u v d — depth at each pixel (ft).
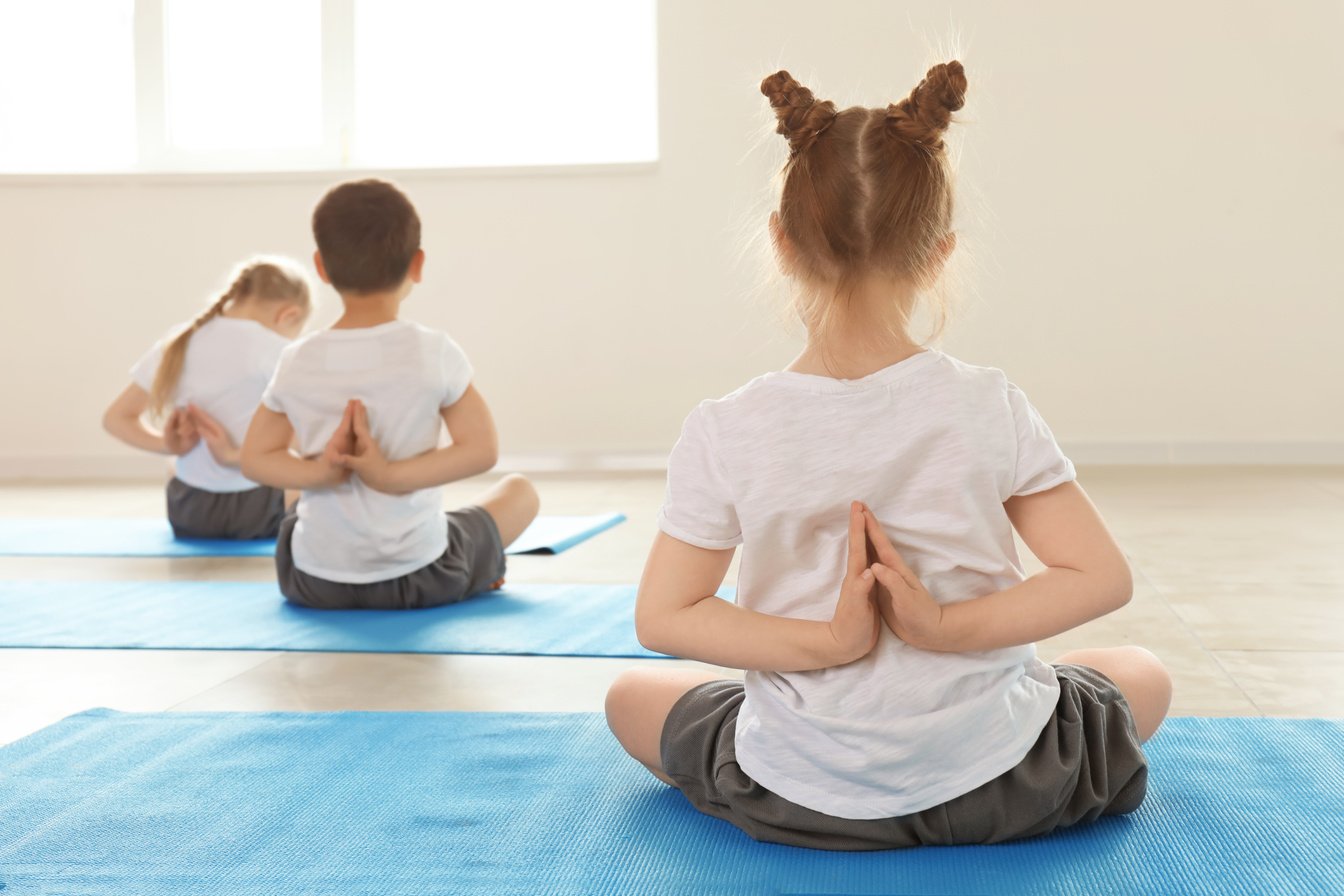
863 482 3.31
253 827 3.77
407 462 6.86
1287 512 10.14
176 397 9.73
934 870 3.37
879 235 3.38
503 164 14.43
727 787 3.60
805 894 3.24
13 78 15.47
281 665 5.89
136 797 4.04
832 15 13.88
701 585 3.49
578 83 14.85
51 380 15.01
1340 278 13.53
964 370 3.41
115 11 15.38
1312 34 13.35
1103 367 13.87
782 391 3.39
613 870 3.43
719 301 14.24
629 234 14.33
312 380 6.90
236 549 9.44
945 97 3.40
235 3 15.06
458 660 5.92
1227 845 3.50
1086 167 13.70
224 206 14.75
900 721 3.36
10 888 3.36
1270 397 13.71
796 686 3.46
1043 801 3.47
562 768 4.29
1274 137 13.50
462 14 14.89
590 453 14.53
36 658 6.08
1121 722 3.70
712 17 14.03
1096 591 3.31
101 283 14.90
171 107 15.14
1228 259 13.65
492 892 3.30
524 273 14.49
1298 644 5.95
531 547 8.95
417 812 3.88
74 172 14.78
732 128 14.10
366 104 15.07
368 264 6.91
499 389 14.64
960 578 3.38
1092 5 13.57
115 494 13.02
